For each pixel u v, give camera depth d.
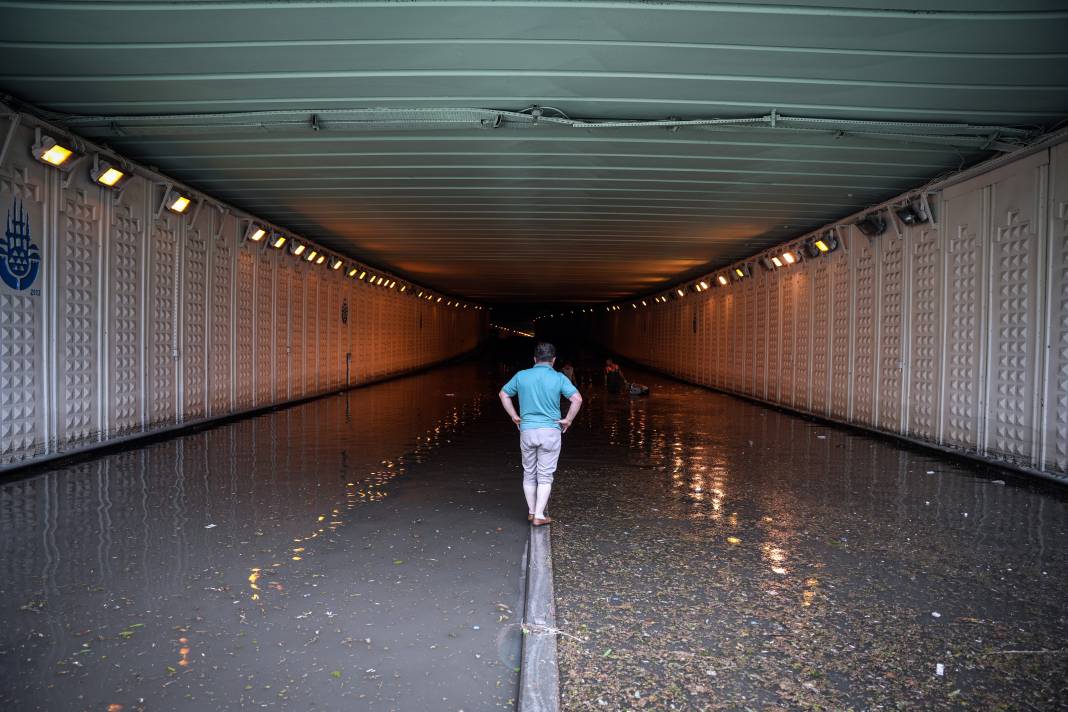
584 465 8.45
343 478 7.44
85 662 3.21
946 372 9.44
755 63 5.94
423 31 5.40
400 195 11.51
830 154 8.67
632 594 4.14
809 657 3.34
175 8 5.05
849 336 12.59
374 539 5.22
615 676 3.13
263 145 8.59
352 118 7.40
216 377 12.02
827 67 6.00
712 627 3.68
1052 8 4.88
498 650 3.40
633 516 5.98
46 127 7.45
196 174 10.19
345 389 19.89
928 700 2.95
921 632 3.63
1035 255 7.66
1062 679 3.14
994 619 3.80
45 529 5.32
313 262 17.05
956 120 7.32
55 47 5.75
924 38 5.39
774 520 5.86
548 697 2.89
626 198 11.52
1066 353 7.17
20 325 7.32
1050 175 7.44
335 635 3.54
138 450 8.93
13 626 3.59
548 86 6.57
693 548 5.05
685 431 11.79
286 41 5.61
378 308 23.53
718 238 15.60
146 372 9.77
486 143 8.41
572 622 3.73
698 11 4.98
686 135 7.98
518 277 25.16
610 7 4.94
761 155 8.77
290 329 15.65
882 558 4.84
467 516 5.93
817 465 8.49
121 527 5.40
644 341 32.97
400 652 3.36
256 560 4.68
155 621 3.67
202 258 11.41
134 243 9.41
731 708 2.87
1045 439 7.46
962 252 9.10
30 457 7.52
